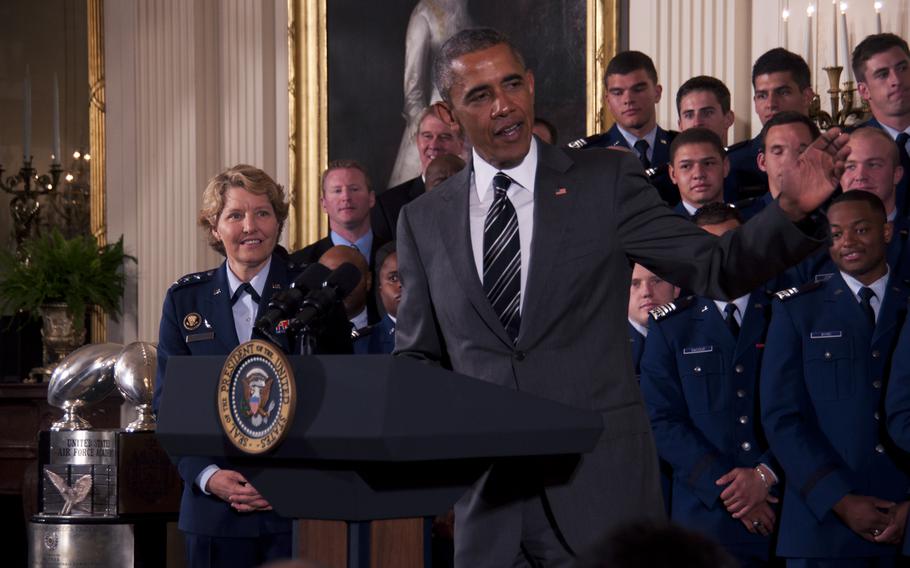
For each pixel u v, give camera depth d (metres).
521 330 2.85
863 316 4.46
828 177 2.46
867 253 4.43
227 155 10.42
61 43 11.55
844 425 4.38
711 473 4.52
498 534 2.87
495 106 2.92
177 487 5.30
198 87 10.52
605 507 2.79
